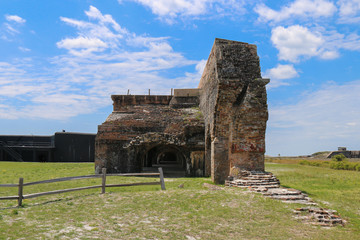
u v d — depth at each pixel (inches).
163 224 310.5
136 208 366.9
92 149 1764.3
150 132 904.9
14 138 1769.2
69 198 413.7
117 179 725.3
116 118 966.4
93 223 299.4
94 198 414.0
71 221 303.9
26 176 803.4
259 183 571.5
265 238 290.0
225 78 670.5
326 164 1441.9
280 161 1961.1
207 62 863.7
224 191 481.4
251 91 663.8
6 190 505.7
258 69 681.0
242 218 349.7
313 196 540.4
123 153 905.5
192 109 1046.4
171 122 924.6
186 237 275.9
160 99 1199.6
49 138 1825.8
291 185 698.2
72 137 1732.3
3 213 326.0
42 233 260.8
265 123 665.6
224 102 675.4
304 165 1589.6
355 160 1871.3
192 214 352.2
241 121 663.1
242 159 662.5
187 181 709.3
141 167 948.0
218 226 317.1
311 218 365.1
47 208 355.3
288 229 321.7
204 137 893.2
